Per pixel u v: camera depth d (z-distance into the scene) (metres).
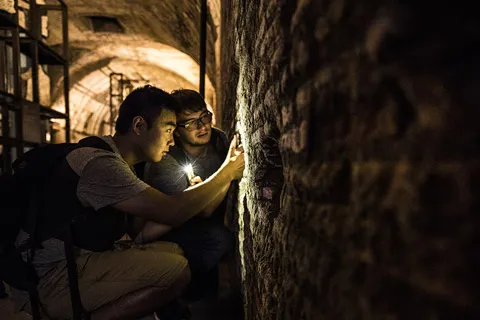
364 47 0.35
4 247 1.21
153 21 7.02
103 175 1.22
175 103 1.41
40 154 1.27
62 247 1.25
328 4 0.42
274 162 1.04
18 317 1.81
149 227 1.68
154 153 1.39
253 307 1.19
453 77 0.26
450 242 0.26
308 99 0.50
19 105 3.70
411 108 0.30
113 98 12.19
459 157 0.25
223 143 1.81
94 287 1.32
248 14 1.08
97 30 7.85
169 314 1.52
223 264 2.47
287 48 0.59
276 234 0.77
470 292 0.24
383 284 0.33
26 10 4.50
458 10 0.26
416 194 0.29
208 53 4.93
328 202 0.46
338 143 0.43
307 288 0.51
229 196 2.27
